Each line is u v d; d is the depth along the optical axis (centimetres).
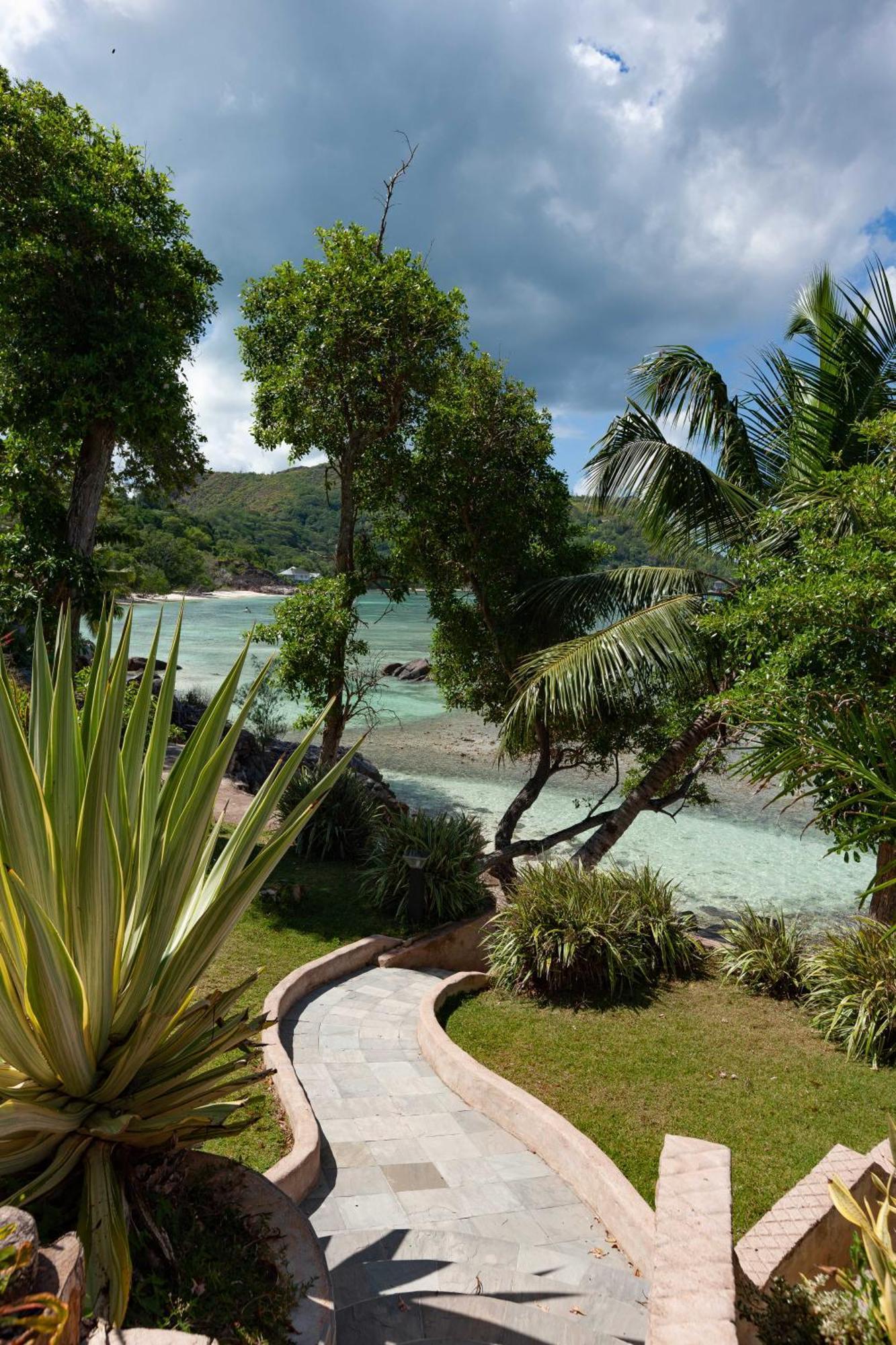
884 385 1128
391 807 1914
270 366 1502
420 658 5106
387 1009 895
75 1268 202
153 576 6241
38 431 1519
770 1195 534
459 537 1427
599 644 1064
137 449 1841
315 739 2894
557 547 1455
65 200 1411
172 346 1580
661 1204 295
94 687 363
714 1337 233
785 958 902
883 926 816
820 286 1184
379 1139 634
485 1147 628
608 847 1242
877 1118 634
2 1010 278
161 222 1608
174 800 341
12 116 1441
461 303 1465
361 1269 462
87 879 291
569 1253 503
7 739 290
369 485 1522
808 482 1084
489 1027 816
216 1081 346
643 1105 661
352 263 1404
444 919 1152
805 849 1992
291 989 902
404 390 1469
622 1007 856
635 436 1273
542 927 913
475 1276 457
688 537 1263
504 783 2561
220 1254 304
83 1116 306
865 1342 258
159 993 314
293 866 1343
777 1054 749
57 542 1534
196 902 376
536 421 1395
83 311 1499
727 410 1273
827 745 534
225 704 357
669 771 1228
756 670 748
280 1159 569
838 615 696
